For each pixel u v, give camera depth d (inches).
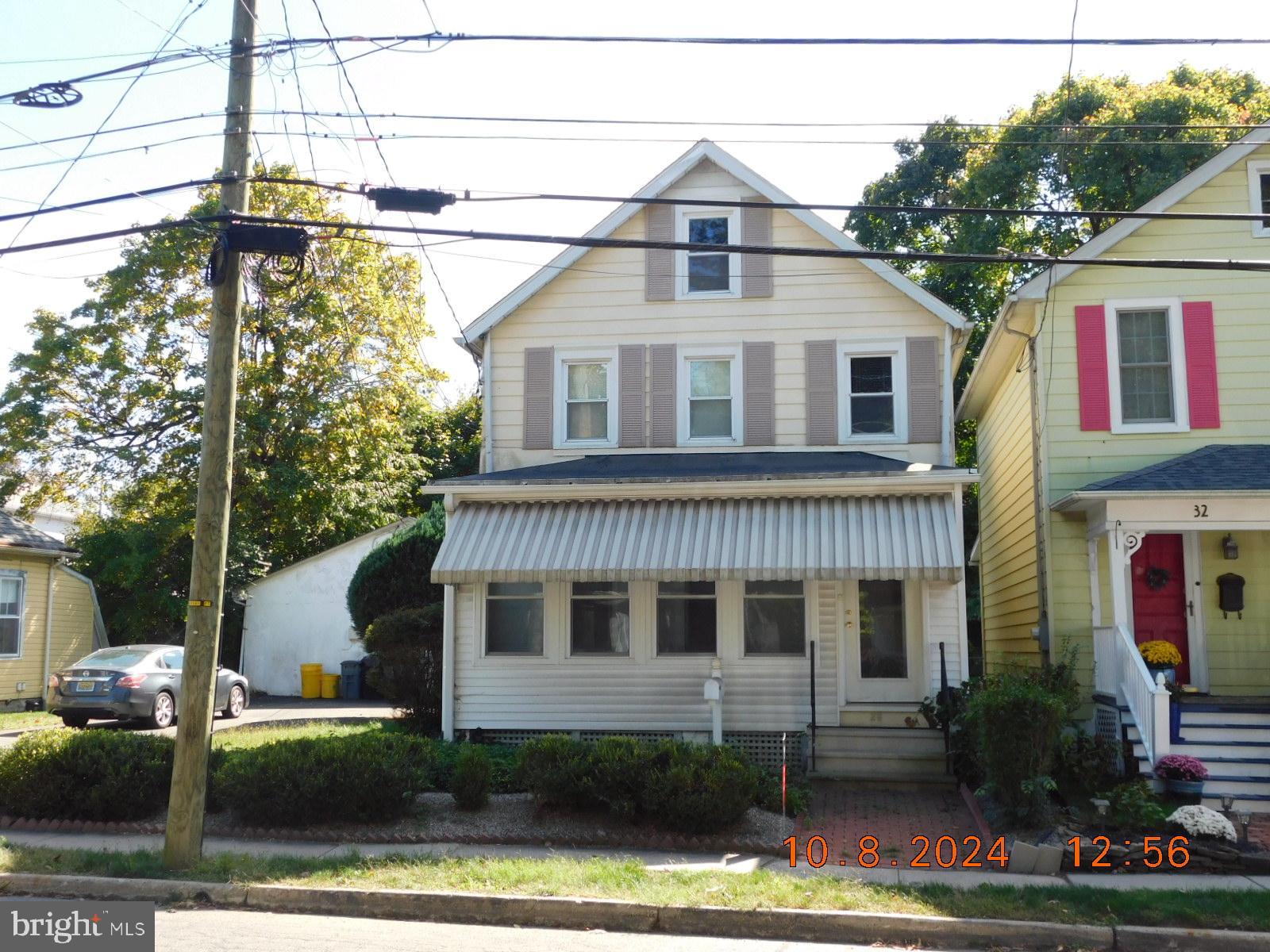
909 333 718.5
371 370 1251.2
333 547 1352.1
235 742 661.9
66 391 1207.6
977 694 529.0
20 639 1012.5
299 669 1176.2
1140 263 423.2
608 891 362.9
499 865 394.6
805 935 338.3
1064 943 328.8
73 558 1081.4
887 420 720.3
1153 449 660.1
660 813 454.6
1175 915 339.6
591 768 467.8
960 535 603.2
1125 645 569.6
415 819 474.3
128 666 804.6
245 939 320.2
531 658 677.3
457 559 627.8
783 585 668.1
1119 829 445.4
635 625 671.8
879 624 666.8
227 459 414.9
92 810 478.0
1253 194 670.5
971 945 331.0
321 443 1214.3
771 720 653.3
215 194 1166.3
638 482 645.9
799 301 731.4
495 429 746.8
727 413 735.1
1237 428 655.1
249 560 1199.6
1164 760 518.6
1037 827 453.7
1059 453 667.4
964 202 1187.3
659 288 742.5
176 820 396.8
